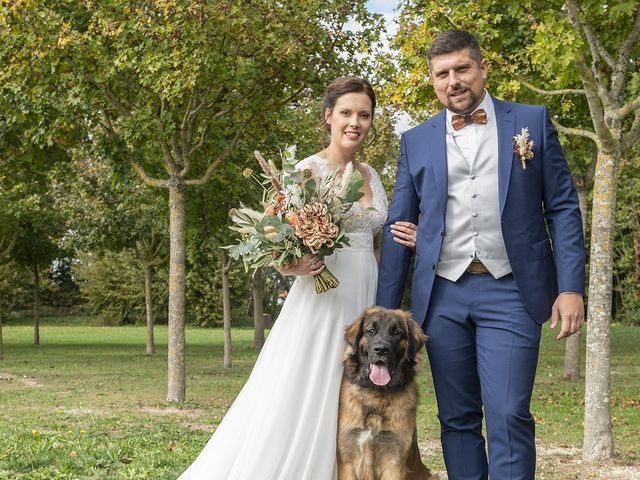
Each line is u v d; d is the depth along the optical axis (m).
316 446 4.84
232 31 12.09
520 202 4.34
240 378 19.28
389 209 4.82
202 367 23.00
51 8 13.49
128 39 12.30
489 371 4.32
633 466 8.67
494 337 4.34
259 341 31.77
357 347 4.73
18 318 66.44
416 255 4.58
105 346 35.25
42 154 16.58
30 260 30.97
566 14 9.27
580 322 4.26
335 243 4.63
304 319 4.98
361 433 4.77
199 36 11.57
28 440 8.62
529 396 4.29
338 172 5.02
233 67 12.16
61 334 48.78
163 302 60.00
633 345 30.64
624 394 15.61
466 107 4.40
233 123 14.55
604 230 8.90
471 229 4.39
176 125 13.09
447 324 4.49
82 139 15.27
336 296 4.95
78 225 27.23
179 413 12.50
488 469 4.62
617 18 9.18
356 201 4.77
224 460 5.06
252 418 5.04
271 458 4.87
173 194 13.85
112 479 6.84
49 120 14.34
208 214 19.69
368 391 4.73
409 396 4.75
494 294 4.37
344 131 5.02
